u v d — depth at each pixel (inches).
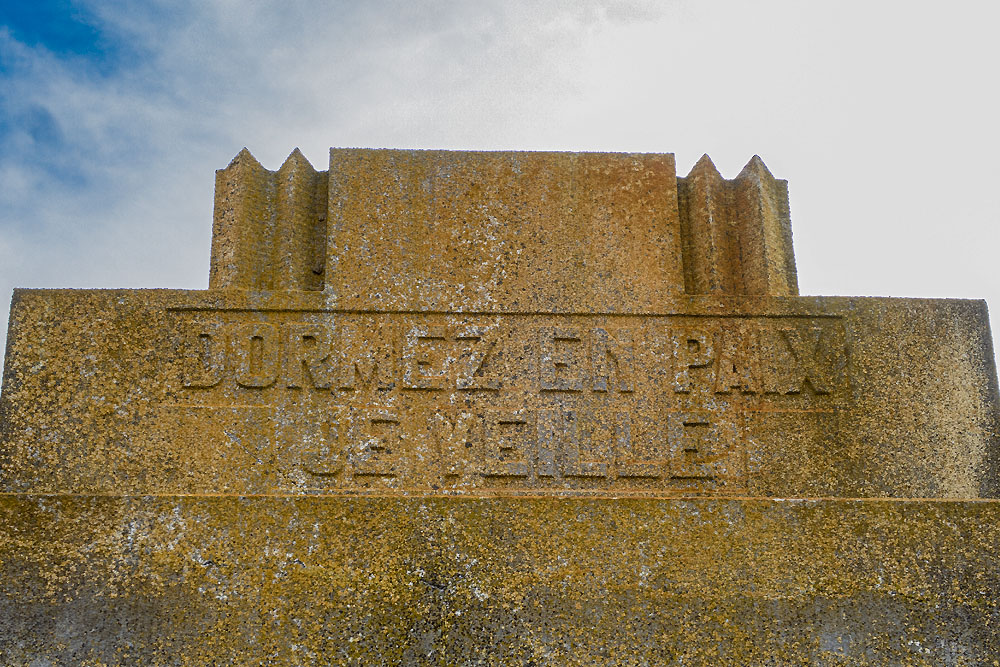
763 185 207.5
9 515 155.6
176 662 151.0
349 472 186.2
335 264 195.0
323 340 191.3
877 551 160.1
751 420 192.7
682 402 193.0
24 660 150.3
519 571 157.1
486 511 159.5
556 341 194.5
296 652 152.1
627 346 194.7
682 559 158.7
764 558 159.3
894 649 155.8
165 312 190.4
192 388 187.8
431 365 191.6
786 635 155.9
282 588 154.5
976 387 196.2
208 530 156.6
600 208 201.3
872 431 193.2
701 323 196.7
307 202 204.5
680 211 207.5
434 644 153.3
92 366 187.0
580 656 153.8
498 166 202.2
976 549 160.2
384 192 199.5
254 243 200.5
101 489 182.4
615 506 160.9
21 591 153.0
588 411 191.6
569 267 197.9
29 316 187.9
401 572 156.1
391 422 188.9
